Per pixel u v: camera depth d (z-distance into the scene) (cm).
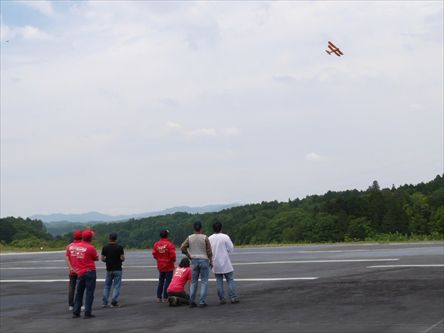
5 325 1295
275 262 2677
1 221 9494
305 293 1509
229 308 1341
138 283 2078
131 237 15262
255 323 1124
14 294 1941
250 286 1747
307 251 3700
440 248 3266
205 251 1395
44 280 2397
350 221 10494
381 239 6297
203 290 1386
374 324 1034
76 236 1408
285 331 1023
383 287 1524
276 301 1401
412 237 6397
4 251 6181
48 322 1309
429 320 1049
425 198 11462
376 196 11244
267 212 13788
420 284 1546
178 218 15450
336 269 2125
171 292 1441
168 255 1520
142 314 1345
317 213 11512
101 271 2802
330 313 1181
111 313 1391
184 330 1098
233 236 13075
